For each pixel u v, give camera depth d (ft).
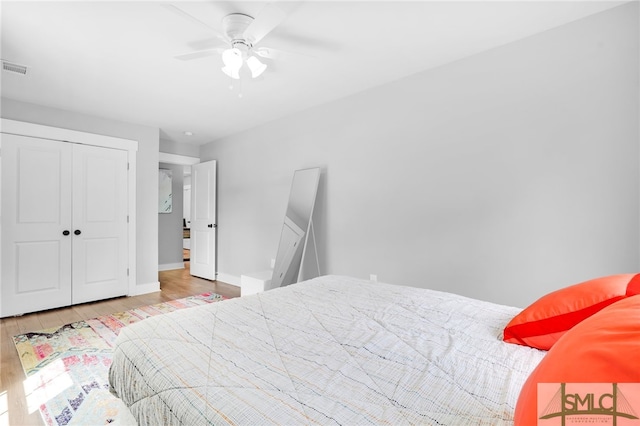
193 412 2.62
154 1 6.05
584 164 6.82
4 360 7.58
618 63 6.45
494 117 8.00
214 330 4.16
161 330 4.15
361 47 7.93
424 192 9.27
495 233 8.00
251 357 3.43
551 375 1.81
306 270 12.34
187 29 6.97
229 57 6.68
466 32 7.31
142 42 7.48
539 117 7.36
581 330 1.99
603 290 3.19
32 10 6.23
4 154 10.73
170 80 9.59
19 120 11.06
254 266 14.79
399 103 9.78
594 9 6.54
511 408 2.49
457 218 8.63
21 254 11.04
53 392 6.23
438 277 9.00
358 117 10.82
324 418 2.42
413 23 6.93
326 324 4.39
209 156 17.67
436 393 2.74
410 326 4.30
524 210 7.57
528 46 7.50
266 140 14.19
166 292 14.25
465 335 4.00
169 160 17.26
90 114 12.64
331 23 6.90
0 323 10.19
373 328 4.24
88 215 12.53
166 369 3.21
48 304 11.55
